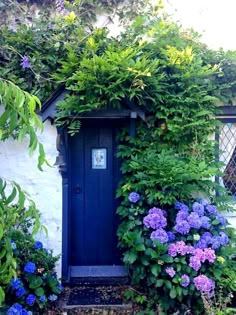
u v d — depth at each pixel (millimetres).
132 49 4277
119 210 4516
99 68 4137
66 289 4594
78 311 4051
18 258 4012
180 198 4348
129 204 4426
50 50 4629
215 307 3682
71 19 4680
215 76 4805
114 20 5285
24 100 1938
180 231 3988
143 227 4164
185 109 4574
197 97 4578
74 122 4516
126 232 4172
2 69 4555
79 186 5109
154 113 4688
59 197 4828
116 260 5125
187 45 4699
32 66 4531
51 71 4633
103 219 5133
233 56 4824
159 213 4074
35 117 2006
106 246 5129
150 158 4387
